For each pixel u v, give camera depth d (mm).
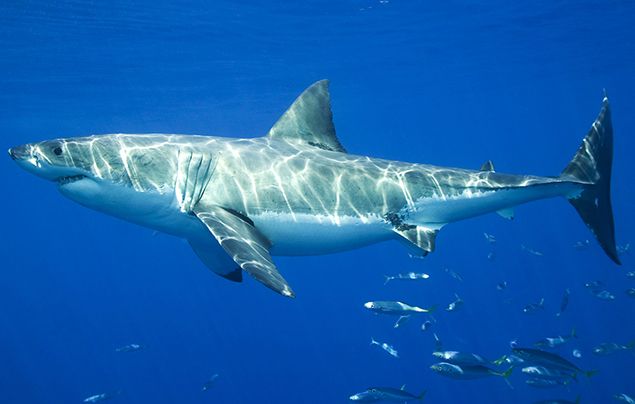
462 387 25812
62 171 5164
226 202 5711
